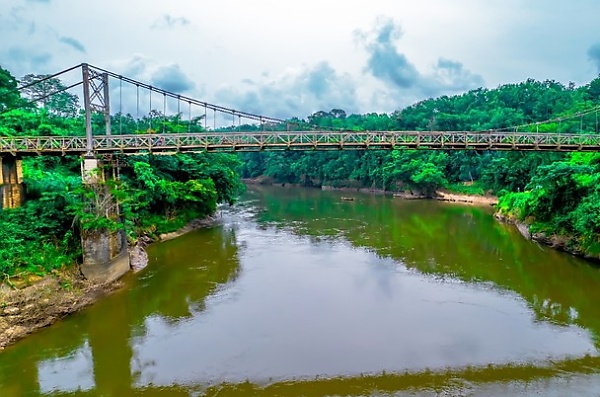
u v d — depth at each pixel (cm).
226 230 4569
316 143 3328
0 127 3762
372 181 10488
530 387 1662
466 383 1689
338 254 3538
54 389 1680
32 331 2131
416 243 3972
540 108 10462
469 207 6944
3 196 2728
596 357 1878
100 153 2917
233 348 1959
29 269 2345
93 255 2658
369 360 1852
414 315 2298
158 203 4219
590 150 3469
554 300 2517
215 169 4878
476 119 10925
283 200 7975
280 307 2408
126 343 2019
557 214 3869
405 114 12656
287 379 1717
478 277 2936
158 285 2769
